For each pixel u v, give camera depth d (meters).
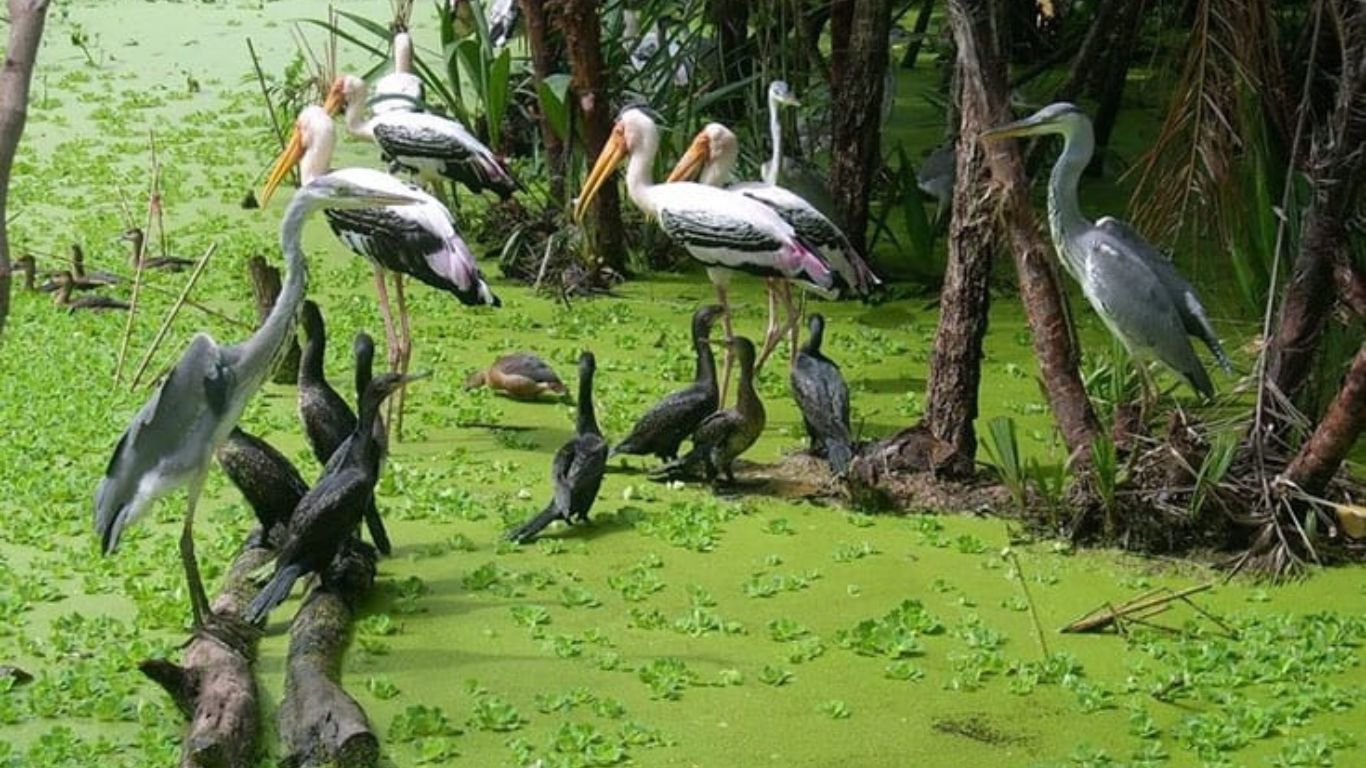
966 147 9.74
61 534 9.08
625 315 12.92
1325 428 9.07
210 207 15.05
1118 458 9.51
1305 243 9.47
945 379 10.01
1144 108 18.25
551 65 14.76
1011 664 7.98
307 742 7.07
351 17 16.16
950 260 9.95
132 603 8.41
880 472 9.93
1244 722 7.42
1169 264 9.34
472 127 15.70
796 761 7.15
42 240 13.88
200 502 9.62
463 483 9.89
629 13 15.98
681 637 8.20
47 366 11.29
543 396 11.14
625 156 12.02
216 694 7.28
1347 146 9.23
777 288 11.50
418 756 7.09
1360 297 9.79
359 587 8.46
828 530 9.41
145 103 18.14
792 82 14.42
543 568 8.87
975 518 9.59
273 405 11.02
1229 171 10.16
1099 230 9.22
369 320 12.52
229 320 11.79
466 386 11.33
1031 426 10.87
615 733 7.30
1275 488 9.20
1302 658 8.02
